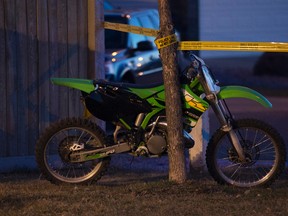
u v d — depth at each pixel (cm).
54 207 1534
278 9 4281
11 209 1525
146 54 3058
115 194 1645
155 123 1702
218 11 4375
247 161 1734
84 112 1822
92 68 2028
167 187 1664
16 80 1950
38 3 1967
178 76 1670
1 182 1816
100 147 1717
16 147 1955
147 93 1695
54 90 1994
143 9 3300
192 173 1959
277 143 1741
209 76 1700
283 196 1647
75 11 2014
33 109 1970
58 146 1783
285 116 3086
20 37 1950
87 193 1653
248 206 1556
